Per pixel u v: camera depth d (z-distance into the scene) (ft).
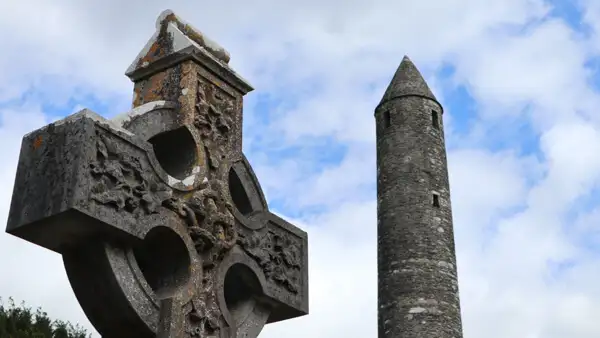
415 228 101.35
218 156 20.45
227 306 20.61
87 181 16.12
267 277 20.83
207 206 19.34
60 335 75.00
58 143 16.55
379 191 107.04
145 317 17.11
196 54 20.62
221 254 19.34
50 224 16.24
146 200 17.38
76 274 17.04
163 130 19.56
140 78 21.29
